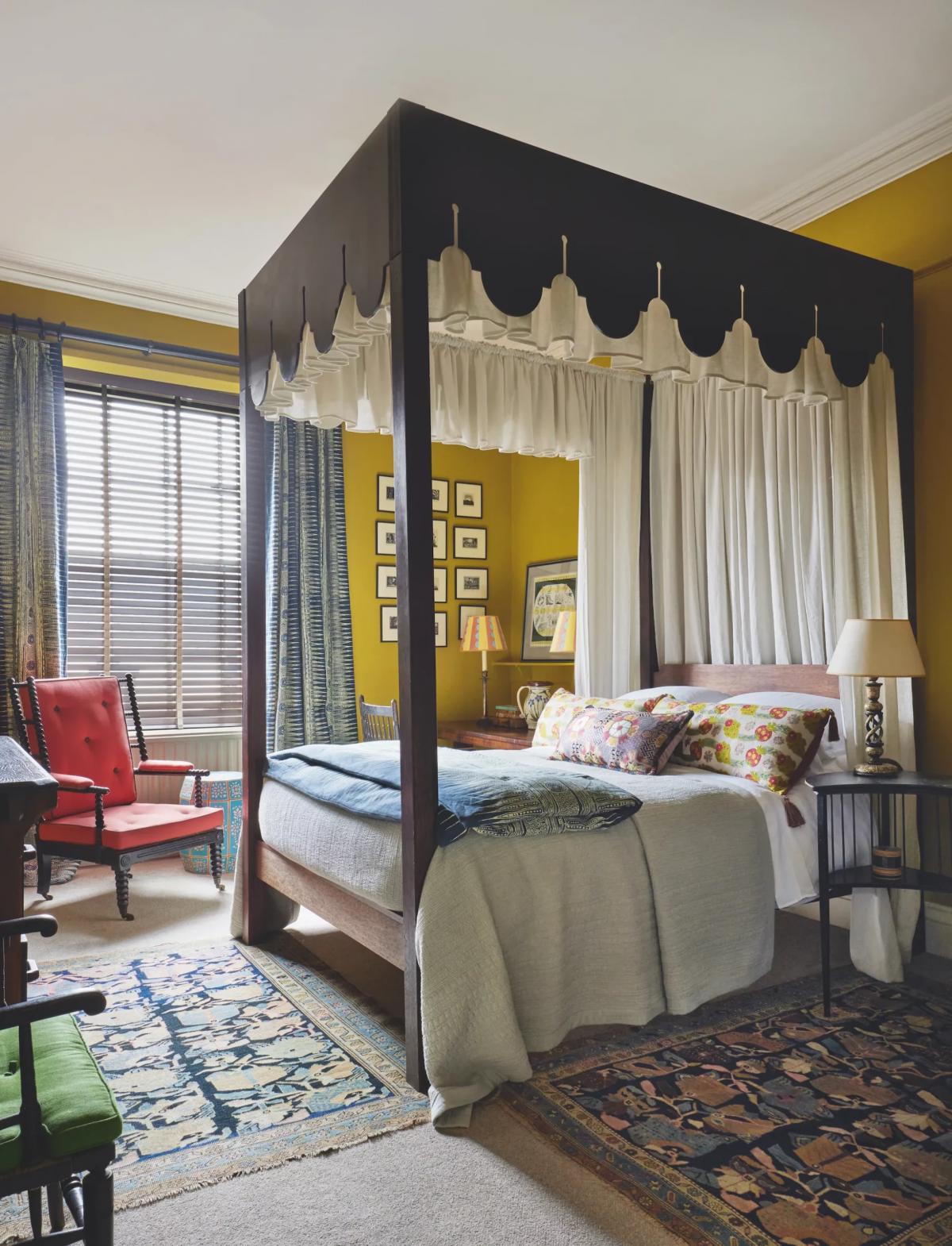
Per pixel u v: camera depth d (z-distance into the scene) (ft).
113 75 9.82
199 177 11.94
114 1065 7.82
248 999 9.36
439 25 9.09
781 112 10.69
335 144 11.22
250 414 11.39
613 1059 7.88
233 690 17.70
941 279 10.82
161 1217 5.66
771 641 13.00
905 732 10.38
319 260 8.91
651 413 15.16
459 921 7.41
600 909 8.30
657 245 8.60
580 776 9.04
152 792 16.42
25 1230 5.57
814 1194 5.86
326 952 10.91
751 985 9.68
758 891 9.26
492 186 7.66
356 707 17.67
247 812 11.39
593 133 11.12
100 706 14.25
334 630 17.37
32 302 14.73
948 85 10.18
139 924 12.07
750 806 9.62
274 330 10.18
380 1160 6.33
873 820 10.54
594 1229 5.54
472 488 19.99
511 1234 5.49
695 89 10.21
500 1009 7.34
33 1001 3.86
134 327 15.58
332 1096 7.27
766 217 13.00
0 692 14.11
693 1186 5.95
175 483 17.11
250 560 11.46
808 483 12.21
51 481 14.56
